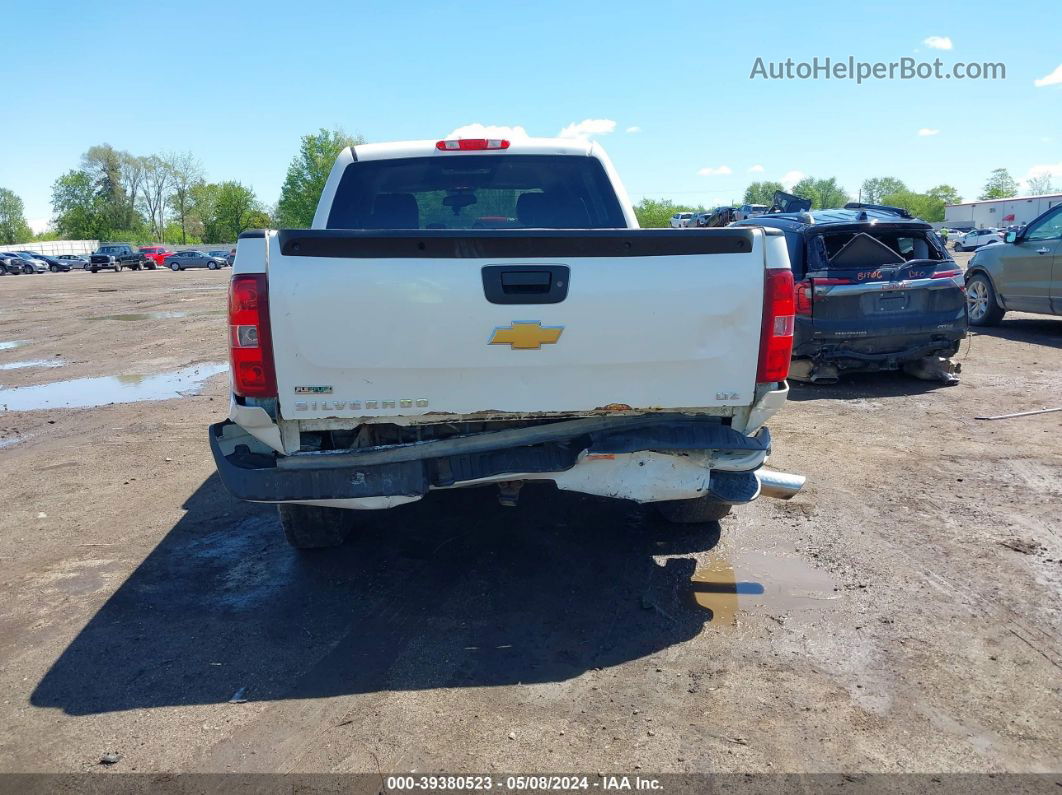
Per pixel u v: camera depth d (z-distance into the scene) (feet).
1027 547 14.07
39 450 21.97
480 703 9.87
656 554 14.19
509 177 16.06
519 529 15.35
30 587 13.39
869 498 16.62
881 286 25.39
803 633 11.41
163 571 13.92
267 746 9.11
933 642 11.08
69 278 150.51
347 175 15.70
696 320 10.94
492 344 10.71
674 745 9.01
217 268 195.00
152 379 32.63
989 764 8.63
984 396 25.22
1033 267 34.81
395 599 12.71
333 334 10.48
